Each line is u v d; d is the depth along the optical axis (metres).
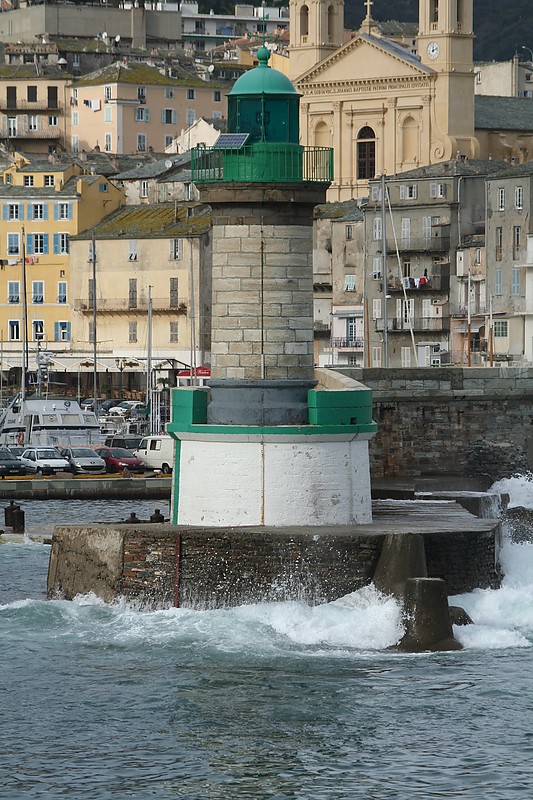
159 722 62.38
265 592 71.25
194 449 75.31
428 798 56.31
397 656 69.19
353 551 71.00
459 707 63.59
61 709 63.56
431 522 76.88
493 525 76.12
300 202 75.00
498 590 74.25
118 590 73.31
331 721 62.16
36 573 88.56
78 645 70.00
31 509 127.06
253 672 67.00
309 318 75.69
